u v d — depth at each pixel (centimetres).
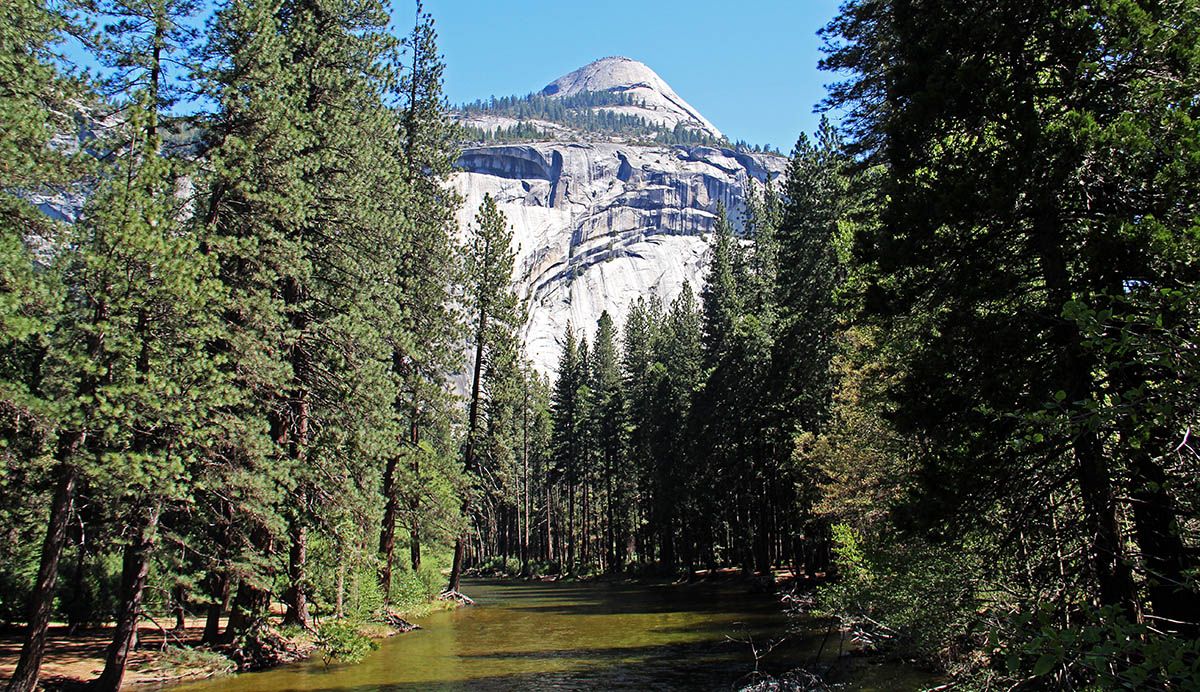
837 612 1736
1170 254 816
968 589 1209
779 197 4769
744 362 3806
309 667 1909
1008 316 1071
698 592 3956
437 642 2370
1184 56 937
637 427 5909
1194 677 408
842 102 1677
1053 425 564
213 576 1962
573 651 2139
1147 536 891
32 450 1328
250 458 1638
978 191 1055
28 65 1311
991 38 1106
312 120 2136
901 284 1207
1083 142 952
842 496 2114
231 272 1842
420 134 3500
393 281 2606
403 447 2931
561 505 7256
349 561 2167
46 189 1338
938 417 1111
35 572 2119
